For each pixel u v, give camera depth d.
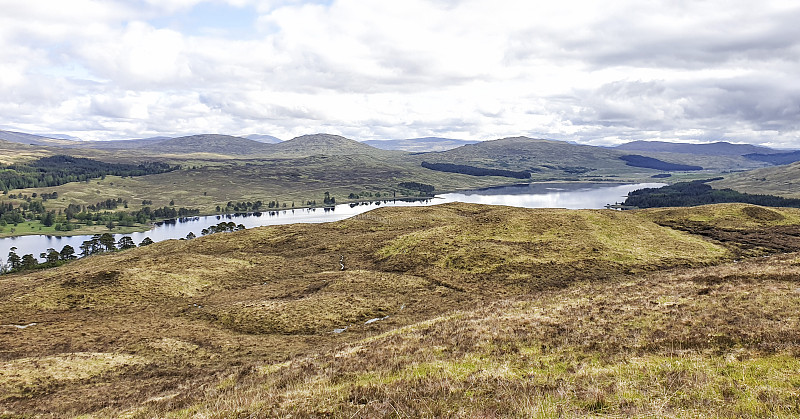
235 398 19.89
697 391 13.75
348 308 51.72
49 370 34.03
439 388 16.50
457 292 57.38
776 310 22.52
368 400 15.94
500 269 65.31
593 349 21.05
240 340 43.06
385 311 51.00
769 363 15.46
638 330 22.98
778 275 31.66
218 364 36.03
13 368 34.06
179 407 21.42
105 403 27.05
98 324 50.28
